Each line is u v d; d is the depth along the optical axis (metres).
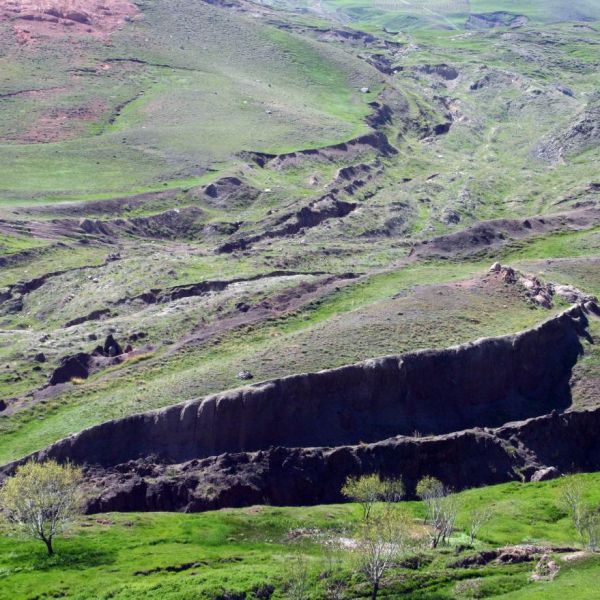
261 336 117.38
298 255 158.12
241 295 131.00
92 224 177.75
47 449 93.81
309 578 67.81
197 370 106.69
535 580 67.81
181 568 72.06
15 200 182.75
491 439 100.44
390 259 157.75
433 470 96.50
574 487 87.56
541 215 182.50
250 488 90.44
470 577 68.69
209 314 126.81
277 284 134.25
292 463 93.12
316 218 187.75
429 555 72.56
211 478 90.62
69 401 105.25
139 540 78.44
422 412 104.56
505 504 88.94
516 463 99.44
